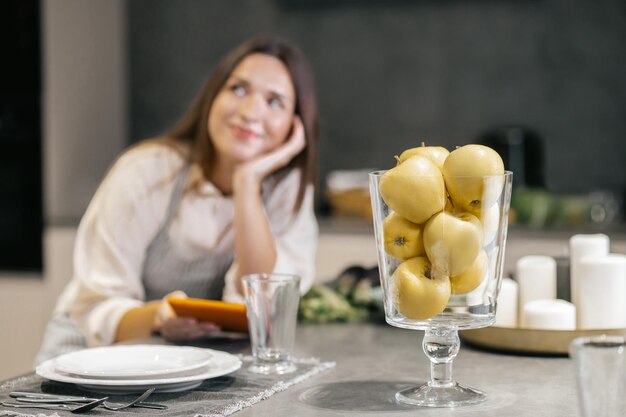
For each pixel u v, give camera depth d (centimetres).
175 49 493
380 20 471
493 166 127
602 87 446
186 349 154
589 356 98
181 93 492
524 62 454
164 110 494
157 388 139
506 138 432
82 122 450
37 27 431
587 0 445
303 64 291
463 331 178
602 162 447
